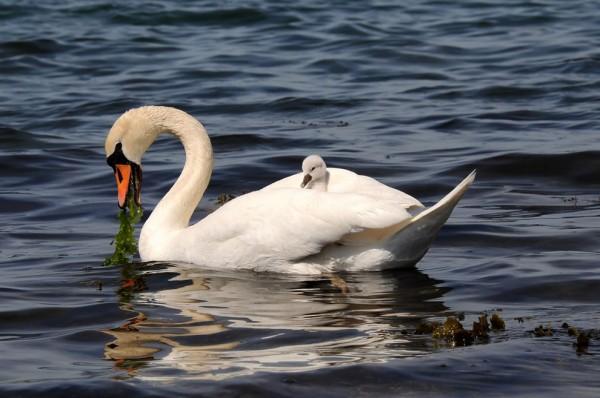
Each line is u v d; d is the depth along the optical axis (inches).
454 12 1523.1
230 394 379.6
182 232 575.2
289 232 532.7
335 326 450.6
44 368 408.8
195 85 1130.7
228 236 550.6
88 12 1534.2
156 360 414.0
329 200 524.7
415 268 546.0
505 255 567.8
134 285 526.3
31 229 650.8
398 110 995.9
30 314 478.0
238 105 1037.8
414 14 1515.7
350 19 1471.5
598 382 388.5
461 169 769.6
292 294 503.5
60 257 585.6
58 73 1209.4
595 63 1159.6
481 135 885.2
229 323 456.8
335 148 852.0
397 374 394.3
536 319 458.3
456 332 429.4
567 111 964.6
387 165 791.7
